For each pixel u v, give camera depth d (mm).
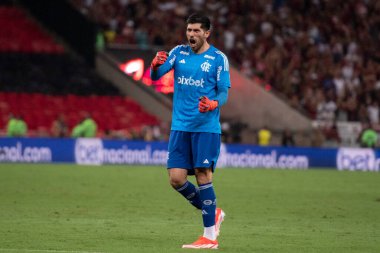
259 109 134125
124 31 143250
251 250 35594
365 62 144125
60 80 135000
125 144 108750
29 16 148625
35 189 66250
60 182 74188
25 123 120812
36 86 131750
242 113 135250
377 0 153000
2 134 120000
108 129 124938
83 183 73812
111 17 145250
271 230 43281
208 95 36094
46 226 42750
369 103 135625
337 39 145375
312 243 38281
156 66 35719
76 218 47000
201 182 36125
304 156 114625
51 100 129000
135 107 132000
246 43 142750
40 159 105250
